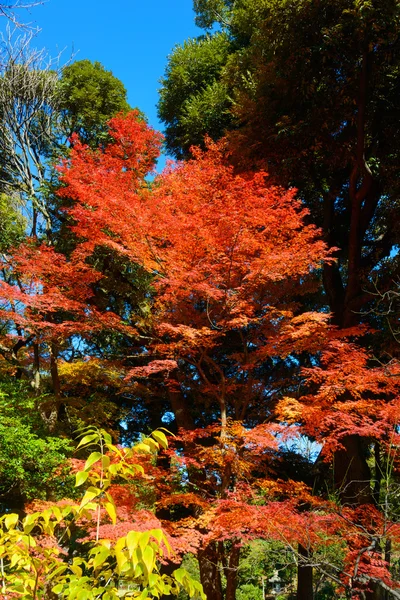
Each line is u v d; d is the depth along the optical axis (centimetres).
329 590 1263
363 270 1373
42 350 1631
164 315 1073
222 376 1056
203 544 818
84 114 1762
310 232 974
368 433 843
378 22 1153
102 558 201
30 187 1641
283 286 1080
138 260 1020
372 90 1353
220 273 955
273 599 1723
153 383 1514
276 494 1059
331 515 712
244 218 895
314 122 1336
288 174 1379
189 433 962
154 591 193
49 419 1396
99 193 1084
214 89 1745
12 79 1555
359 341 1385
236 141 1381
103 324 1116
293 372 1469
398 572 751
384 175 1398
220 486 982
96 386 1553
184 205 1023
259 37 1418
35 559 214
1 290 1042
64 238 1528
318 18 1263
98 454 208
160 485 930
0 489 1062
